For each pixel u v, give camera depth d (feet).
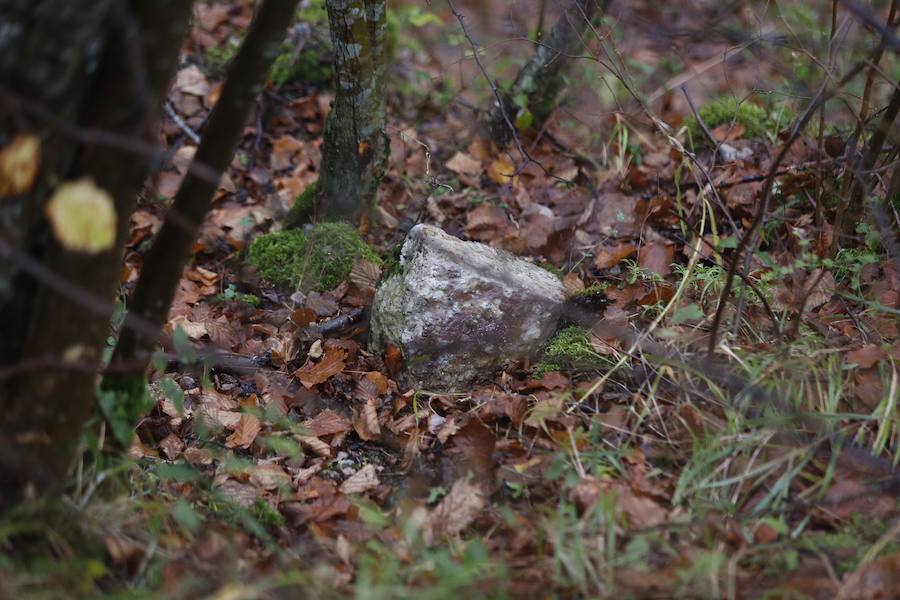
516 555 7.86
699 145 14.55
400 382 10.53
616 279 12.02
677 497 8.27
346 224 12.62
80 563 7.06
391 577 7.30
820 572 7.43
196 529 8.07
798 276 11.23
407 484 9.21
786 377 9.25
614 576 7.39
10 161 5.96
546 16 17.44
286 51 16.70
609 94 15.98
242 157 15.37
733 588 7.23
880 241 11.00
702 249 12.01
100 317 6.81
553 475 8.54
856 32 12.74
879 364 9.29
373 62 11.88
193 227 7.12
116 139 6.21
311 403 10.48
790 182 12.64
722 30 13.00
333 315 11.83
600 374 10.10
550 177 14.61
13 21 5.82
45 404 6.76
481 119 15.74
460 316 10.12
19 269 6.60
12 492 6.95
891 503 8.10
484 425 9.36
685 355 9.84
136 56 6.21
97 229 6.06
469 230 13.39
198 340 11.47
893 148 11.23
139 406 7.69
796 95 11.76
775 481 8.43
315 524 8.57
